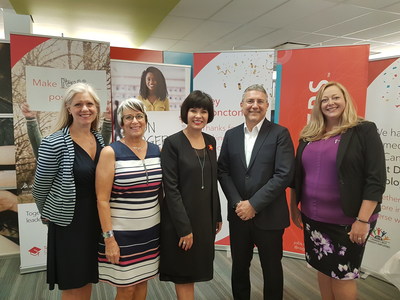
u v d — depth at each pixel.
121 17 4.10
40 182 1.42
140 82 2.96
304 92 2.71
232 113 2.92
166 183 1.53
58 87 2.55
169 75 3.05
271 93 2.82
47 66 2.50
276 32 5.05
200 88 2.96
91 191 1.51
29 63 2.45
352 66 2.49
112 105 2.89
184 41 5.56
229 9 3.99
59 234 1.47
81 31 4.73
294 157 1.74
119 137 2.94
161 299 2.16
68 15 3.98
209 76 2.93
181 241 1.52
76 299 1.57
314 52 2.63
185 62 3.38
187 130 1.64
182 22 4.50
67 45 2.55
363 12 4.14
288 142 1.72
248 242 1.84
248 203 1.66
